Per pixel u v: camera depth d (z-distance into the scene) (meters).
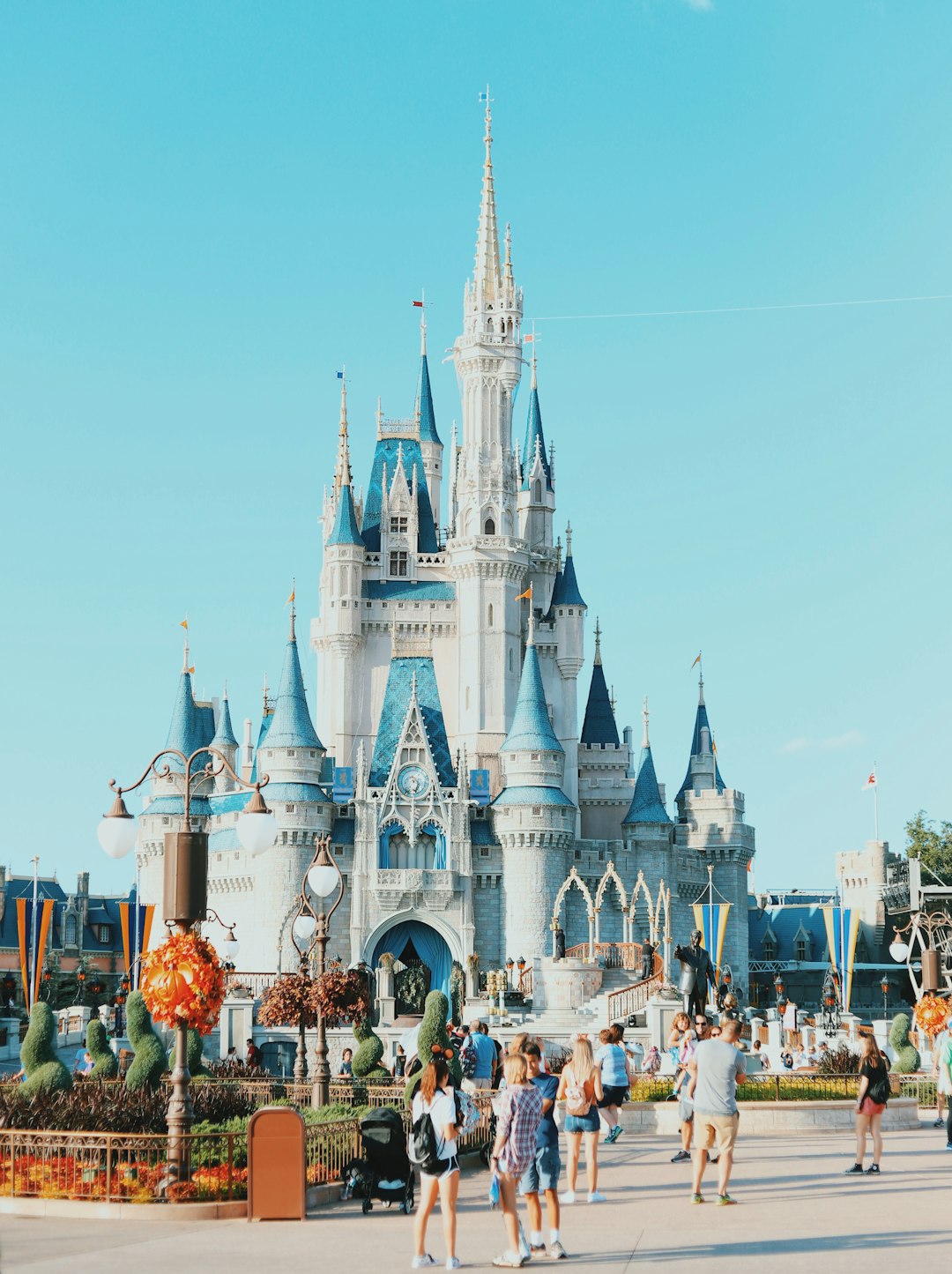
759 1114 43.34
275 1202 27.67
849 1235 24.45
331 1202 30.02
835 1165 34.62
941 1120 48.19
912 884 101.19
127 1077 38.78
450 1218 22.62
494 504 134.88
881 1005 154.25
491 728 131.12
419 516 141.25
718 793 134.50
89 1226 26.95
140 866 128.75
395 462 142.38
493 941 121.75
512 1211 22.75
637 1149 39.56
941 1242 23.62
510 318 138.12
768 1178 32.34
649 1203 28.75
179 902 29.34
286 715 120.81
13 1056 88.12
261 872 118.88
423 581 136.62
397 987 118.81
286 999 49.31
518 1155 22.86
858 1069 49.44
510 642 133.88
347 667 133.75
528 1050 25.31
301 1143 27.84
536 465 144.38
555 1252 23.17
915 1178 31.89
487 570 133.62
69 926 158.50
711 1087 28.30
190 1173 28.83
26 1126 33.00
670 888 127.75
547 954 119.75
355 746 132.88
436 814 121.31
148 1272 21.88
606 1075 40.88
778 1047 70.00
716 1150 38.84
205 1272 21.92
